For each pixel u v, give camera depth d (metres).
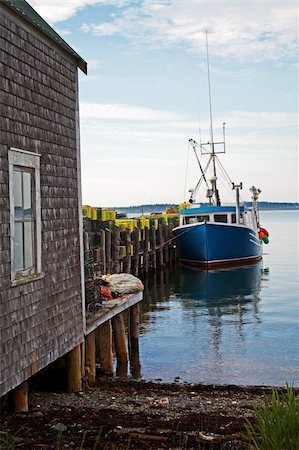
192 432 7.29
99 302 11.20
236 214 32.47
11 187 7.04
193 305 21.20
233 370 12.48
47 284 8.05
